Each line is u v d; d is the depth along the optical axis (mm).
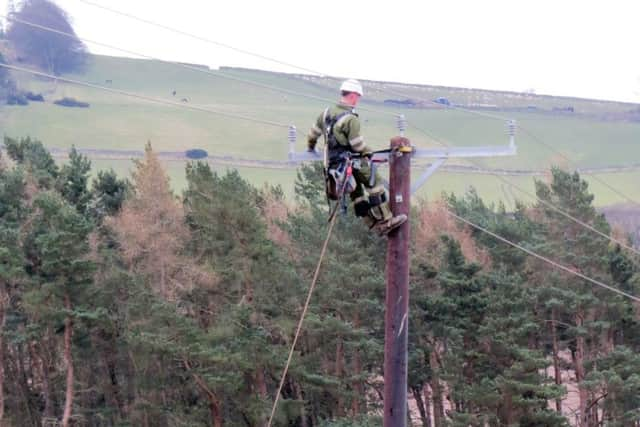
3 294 38906
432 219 44438
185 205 42969
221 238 37469
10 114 123750
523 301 34844
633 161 110250
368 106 118562
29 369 47344
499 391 33281
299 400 36312
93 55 158875
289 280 37531
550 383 33844
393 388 10531
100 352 41562
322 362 39625
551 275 42469
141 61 160500
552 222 44719
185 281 39219
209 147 113375
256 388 36531
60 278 35188
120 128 122375
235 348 33844
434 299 36344
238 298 38844
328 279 37656
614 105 135875
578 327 40781
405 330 10531
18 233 37406
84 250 36594
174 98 141375
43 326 37125
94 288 36344
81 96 137500
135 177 42125
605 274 41812
